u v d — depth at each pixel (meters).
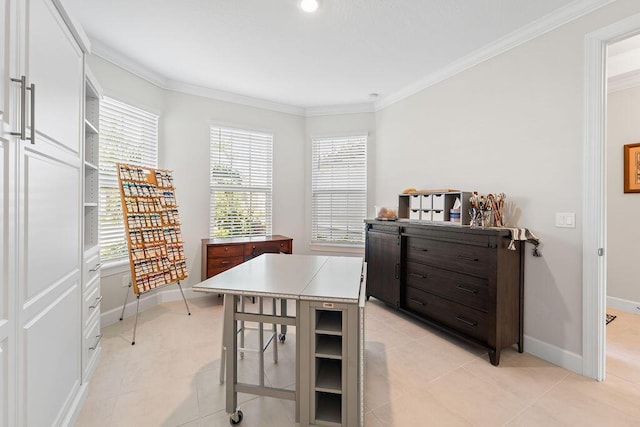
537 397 1.84
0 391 1.00
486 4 2.13
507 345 2.28
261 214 4.30
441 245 2.68
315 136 4.50
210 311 3.29
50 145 1.35
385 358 2.31
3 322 1.01
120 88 3.02
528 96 2.40
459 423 1.61
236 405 1.61
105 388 1.89
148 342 2.54
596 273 2.00
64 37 1.51
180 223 3.66
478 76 2.81
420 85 3.48
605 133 1.99
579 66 2.08
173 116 3.61
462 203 2.59
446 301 2.64
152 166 3.45
